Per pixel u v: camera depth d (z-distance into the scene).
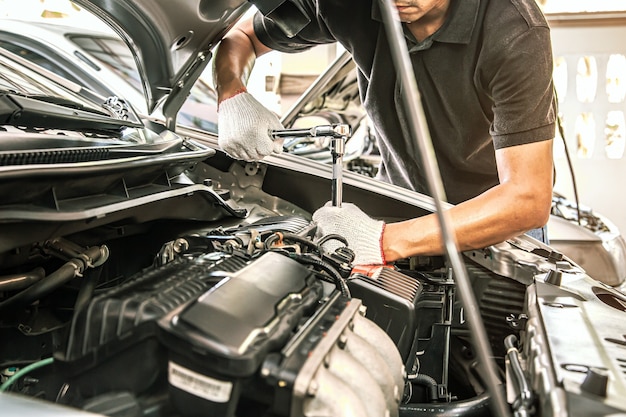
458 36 1.21
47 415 0.51
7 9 2.97
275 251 0.83
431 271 1.21
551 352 0.67
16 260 0.79
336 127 1.07
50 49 1.76
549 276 0.96
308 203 1.52
